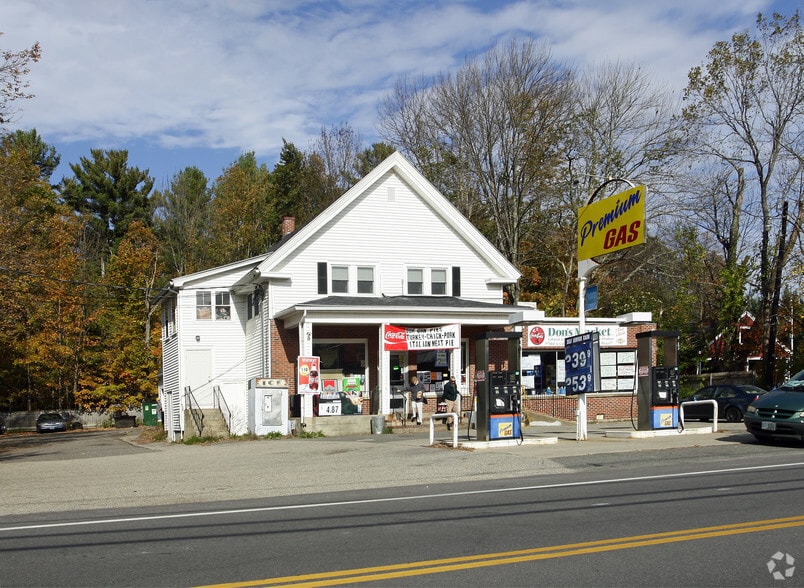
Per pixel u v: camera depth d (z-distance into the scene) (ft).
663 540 27.32
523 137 141.49
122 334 182.60
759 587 22.02
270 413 87.61
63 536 31.14
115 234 229.66
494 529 29.94
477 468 50.26
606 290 151.02
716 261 150.20
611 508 33.68
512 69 142.61
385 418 89.30
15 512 39.27
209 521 33.71
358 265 102.83
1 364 170.19
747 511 32.32
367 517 33.37
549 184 141.90
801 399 56.90
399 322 93.76
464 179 153.17
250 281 101.71
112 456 73.87
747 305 145.28
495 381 62.39
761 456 52.47
